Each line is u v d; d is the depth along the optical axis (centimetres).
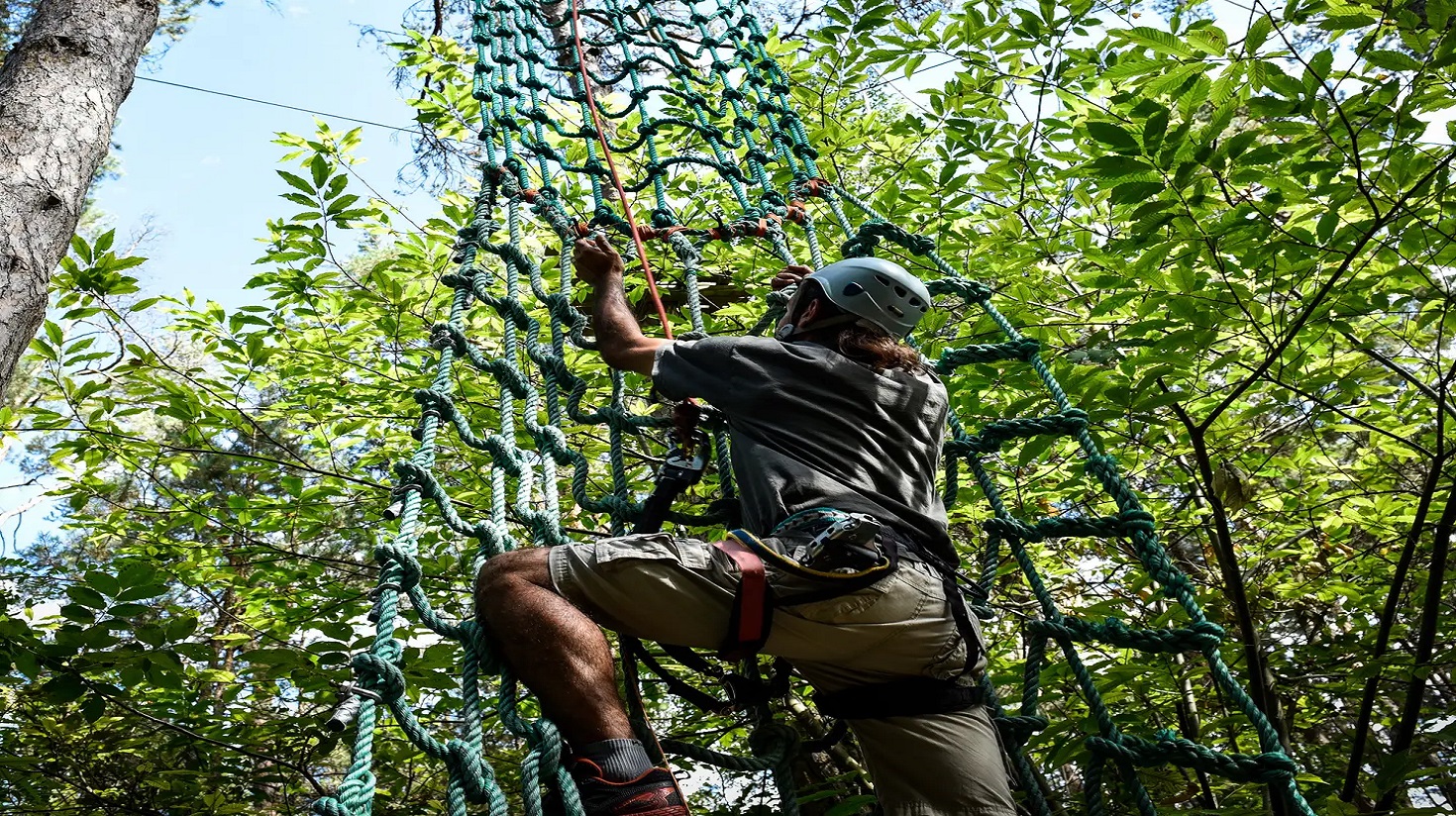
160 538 562
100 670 409
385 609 196
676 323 636
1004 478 562
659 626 202
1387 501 552
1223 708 532
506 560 205
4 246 317
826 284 254
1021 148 521
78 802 545
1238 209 400
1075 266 534
